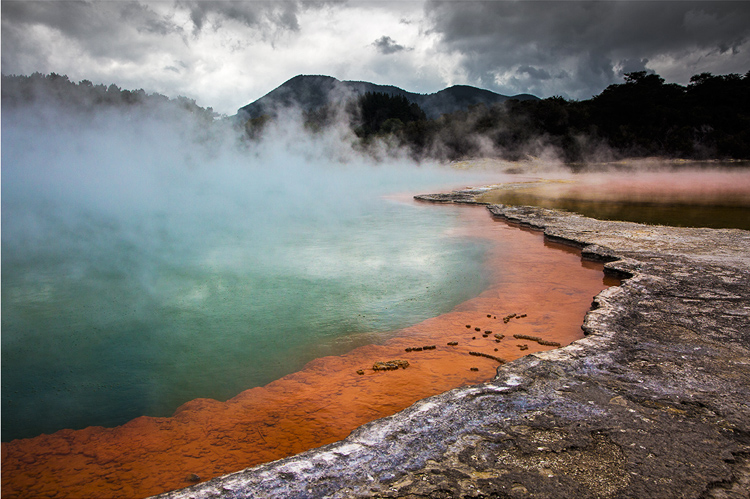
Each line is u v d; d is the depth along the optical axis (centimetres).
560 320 548
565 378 354
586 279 725
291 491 235
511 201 1811
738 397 320
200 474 282
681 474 240
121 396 395
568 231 1055
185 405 376
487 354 450
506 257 896
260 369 441
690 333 441
